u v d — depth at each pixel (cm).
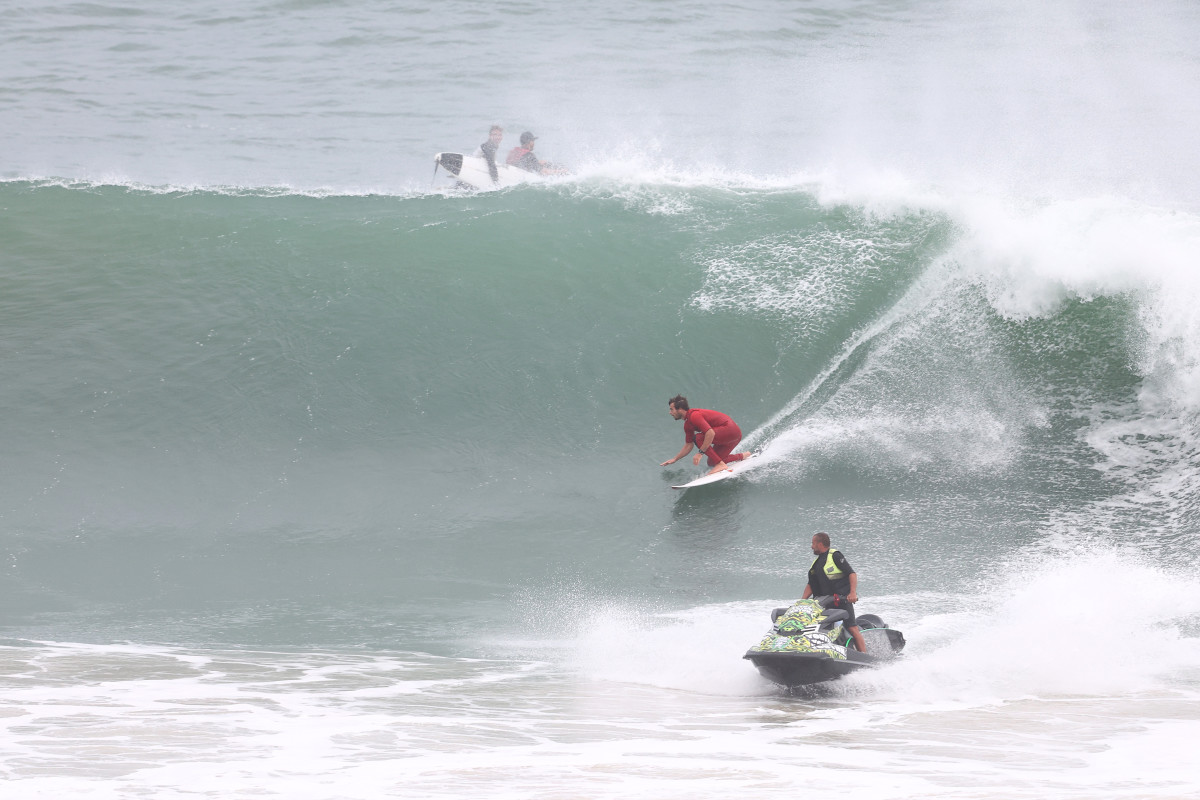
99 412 5109
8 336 5538
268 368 5381
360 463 4947
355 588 4066
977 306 5756
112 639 3422
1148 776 1980
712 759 2100
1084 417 5212
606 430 5203
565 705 2666
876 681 2914
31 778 1847
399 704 2614
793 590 4028
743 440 5134
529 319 5747
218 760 2012
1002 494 4781
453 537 4519
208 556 4322
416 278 5994
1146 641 3372
